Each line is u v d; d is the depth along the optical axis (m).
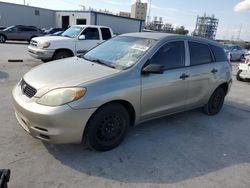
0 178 2.03
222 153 3.94
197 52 4.87
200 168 3.46
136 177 3.13
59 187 2.84
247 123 5.39
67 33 11.09
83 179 3.01
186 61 4.58
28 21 37.31
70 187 2.85
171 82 4.22
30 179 2.93
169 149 3.90
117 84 3.50
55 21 39.34
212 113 5.62
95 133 3.43
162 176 3.19
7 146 3.57
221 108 6.08
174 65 4.37
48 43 9.84
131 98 3.67
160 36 4.45
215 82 5.22
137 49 4.17
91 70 3.71
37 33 25.20
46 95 3.15
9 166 3.13
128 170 3.26
